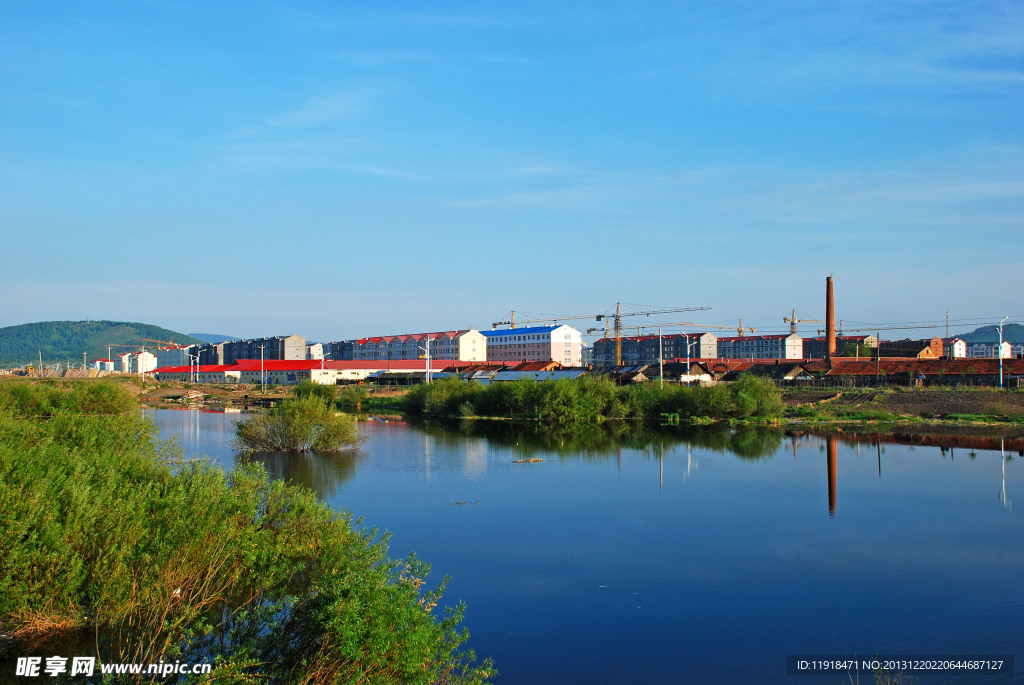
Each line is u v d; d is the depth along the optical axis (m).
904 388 88.00
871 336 170.25
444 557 26.41
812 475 42.62
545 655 18.53
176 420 78.56
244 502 20.67
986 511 33.19
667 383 92.38
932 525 30.73
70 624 15.91
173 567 16.88
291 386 141.88
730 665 17.97
